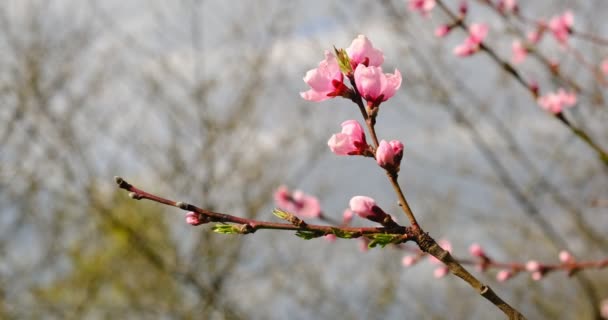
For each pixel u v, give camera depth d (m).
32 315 8.51
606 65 4.26
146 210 8.76
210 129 8.61
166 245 8.77
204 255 8.48
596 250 6.73
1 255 8.27
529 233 6.94
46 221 8.37
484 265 3.77
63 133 8.19
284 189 3.34
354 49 1.42
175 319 8.80
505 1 3.96
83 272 8.86
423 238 1.26
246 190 8.64
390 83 1.36
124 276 9.02
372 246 1.28
